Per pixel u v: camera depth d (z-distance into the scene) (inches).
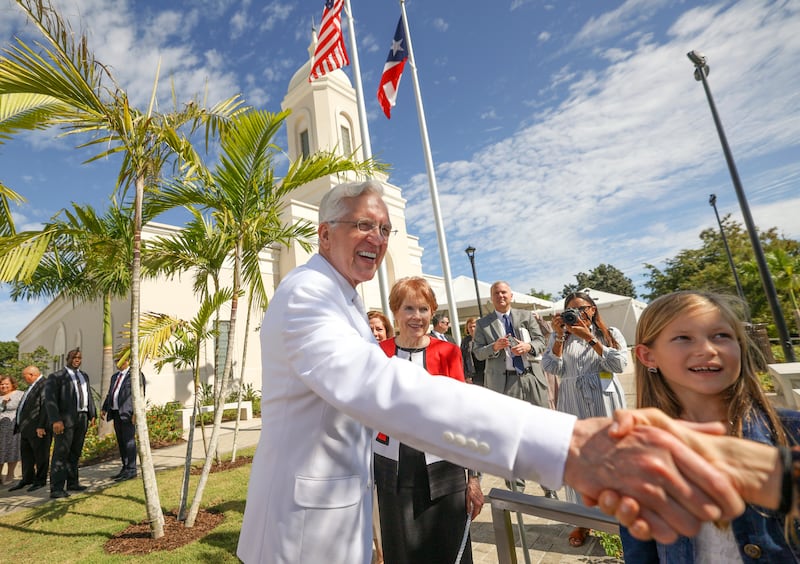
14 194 171.2
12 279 146.9
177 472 255.8
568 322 135.0
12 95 140.8
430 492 89.0
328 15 312.0
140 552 144.8
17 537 168.9
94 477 277.1
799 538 39.9
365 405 32.7
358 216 56.0
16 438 292.4
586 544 127.4
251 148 173.2
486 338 182.1
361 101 300.2
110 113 146.2
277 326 48.1
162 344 198.2
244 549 49.6
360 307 56.9
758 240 355.3
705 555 46.1
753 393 49.0
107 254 196.2
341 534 45.8
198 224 212.8
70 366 252.7
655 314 53.9
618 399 132.3
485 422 28.2
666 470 21.2
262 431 51.4
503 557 55.3
